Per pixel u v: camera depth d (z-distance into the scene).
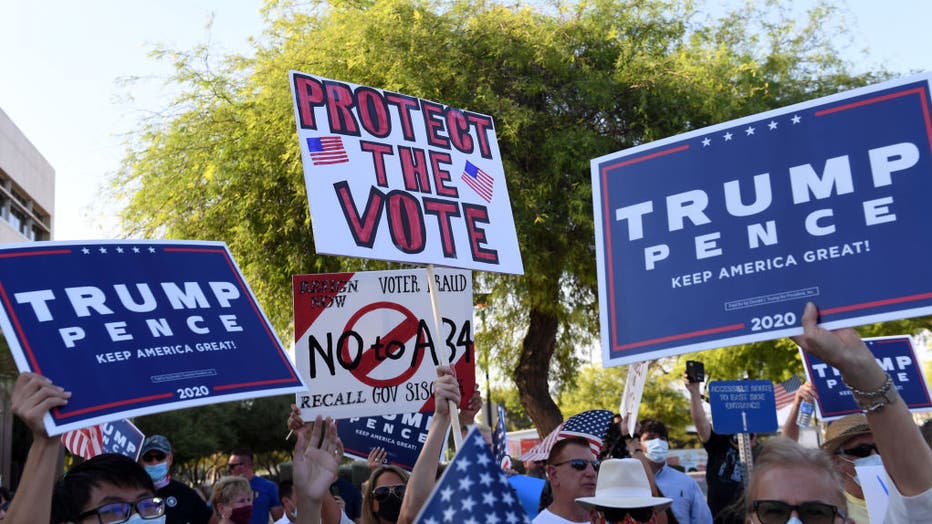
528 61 14.90
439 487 2.12
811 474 2.54
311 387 5.46
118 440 7.23
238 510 6.59
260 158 14.91
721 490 7.07
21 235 35.97
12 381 22.73
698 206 3.07
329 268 15.02
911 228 2.73
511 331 17.05
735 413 7.09
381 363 5.55
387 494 5.26
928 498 2.42
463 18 15.07
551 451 4.57
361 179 4.39
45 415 2.81
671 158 3.16
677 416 45.78
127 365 3.05
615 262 3.17
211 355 3.22
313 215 4.21
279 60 15.02
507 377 17.30
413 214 4.49
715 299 2.95
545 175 14.55
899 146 2.81
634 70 14.88
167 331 3.20
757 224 2.96
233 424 44.28
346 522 5.78
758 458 2.65
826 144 2.92
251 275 15.43
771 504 2.54
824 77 16.42
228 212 15.56
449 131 4.75
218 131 15.59
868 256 2.76
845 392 6.43
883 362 6.89
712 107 14.47
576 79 15.02
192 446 38.81
